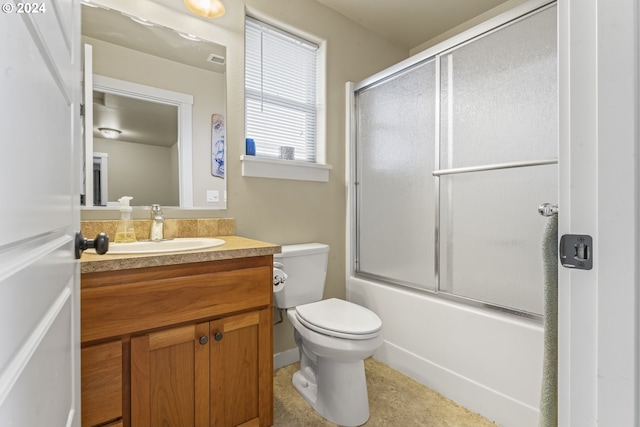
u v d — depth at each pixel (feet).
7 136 1.11
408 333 6.00
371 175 7.00
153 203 5.01
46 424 1.62
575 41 1.72
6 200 1.10
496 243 4.79
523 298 4.50
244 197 5.92
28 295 1.35
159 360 3.48
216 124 5.57
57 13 1.79
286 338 6.49
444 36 8.00
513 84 4.54
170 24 5.15
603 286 1.62
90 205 4.51
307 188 6.81
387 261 6.63
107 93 4.65
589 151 1.67
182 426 3.62
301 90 7.04
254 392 4.21
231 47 5.74
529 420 4.33
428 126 5.77
